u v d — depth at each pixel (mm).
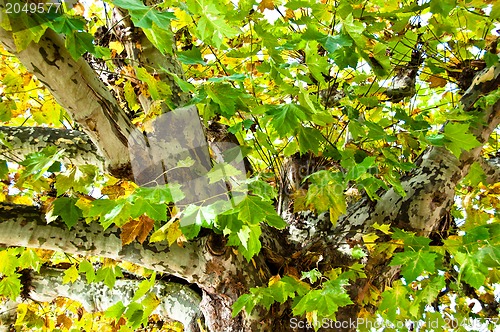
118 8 2332
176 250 2508
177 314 3203
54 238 2393
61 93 1829
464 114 2625
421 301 2684
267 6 3014
